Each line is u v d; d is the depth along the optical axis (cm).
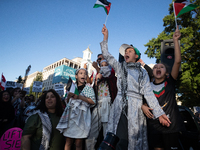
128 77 198
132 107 182
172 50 367
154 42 1500
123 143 169
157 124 192
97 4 279
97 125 276
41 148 223
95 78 309
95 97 279
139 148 171
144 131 184
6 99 415
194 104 1302
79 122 232
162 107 196
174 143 184
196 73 1260
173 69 210
